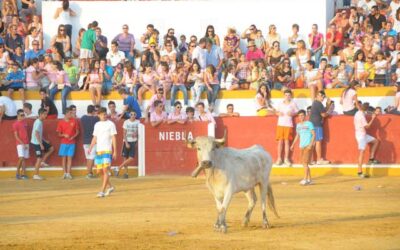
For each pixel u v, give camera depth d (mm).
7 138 24172
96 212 16734
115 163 23953
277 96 24688
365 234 13625
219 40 27062
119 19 28375
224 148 13539
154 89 25000
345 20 27000
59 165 24016
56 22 28172
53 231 14359
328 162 23156
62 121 23641
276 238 13266
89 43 26406
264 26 27938
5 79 25406
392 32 26531
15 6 28531
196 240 13148
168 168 23719
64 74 25422
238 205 17266
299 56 25859
